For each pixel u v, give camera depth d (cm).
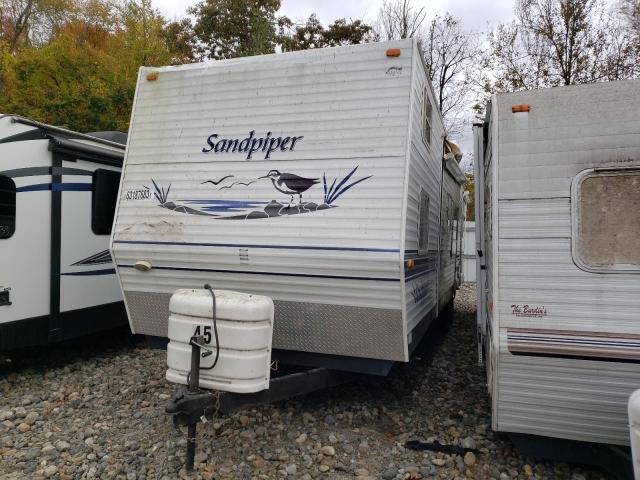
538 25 1786
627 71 1661
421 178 443
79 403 453
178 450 366
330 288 380
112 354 616
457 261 884
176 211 420
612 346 304
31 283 517
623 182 308
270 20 2133
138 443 378
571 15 1720
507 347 322
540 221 321
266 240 390
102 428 404
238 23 2166
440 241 625
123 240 433
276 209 392
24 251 509
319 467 352
